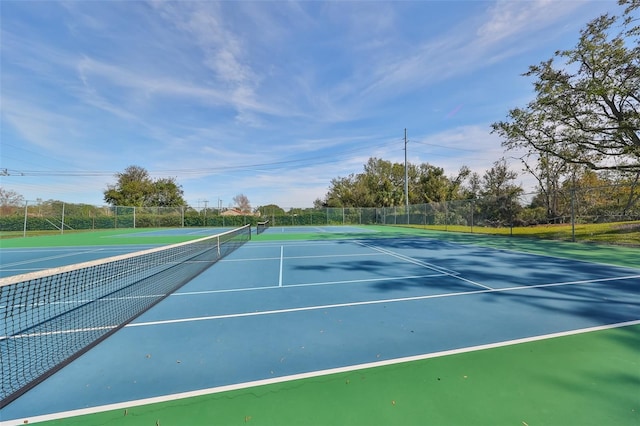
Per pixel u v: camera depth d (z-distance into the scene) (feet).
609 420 6.63
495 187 108.78
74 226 92.53
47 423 7.04
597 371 8.72
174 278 22.74
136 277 23.54
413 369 9.04
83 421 7.09
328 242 50.01
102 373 9.20
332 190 147.64
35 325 13.42
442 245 43.50
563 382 8.18
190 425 6.83
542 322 12.78
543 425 6.51
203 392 8.09
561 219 52.31
